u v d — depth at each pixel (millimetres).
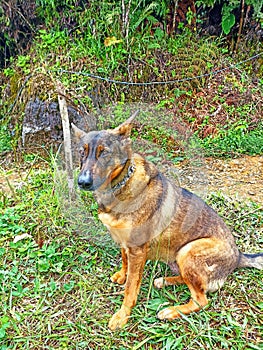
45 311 1586
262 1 3771
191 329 1473
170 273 1757
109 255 1859
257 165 2871
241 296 1622
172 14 3963
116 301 1606
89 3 3701
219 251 1526
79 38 3637
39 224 2029
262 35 3986
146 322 1523
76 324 1512
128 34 3578
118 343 1447
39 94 2959
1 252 1849
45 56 3295
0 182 2594
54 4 3709
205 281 1511
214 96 3484
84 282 1696
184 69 3539
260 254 1706
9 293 1670
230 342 1423
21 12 3779
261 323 1508
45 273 1773
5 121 3285
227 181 2639
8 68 3469
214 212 1612
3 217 2061
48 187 2330
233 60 3855
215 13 4098
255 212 2188
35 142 2979
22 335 1483
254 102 3504
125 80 3379
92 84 3119
